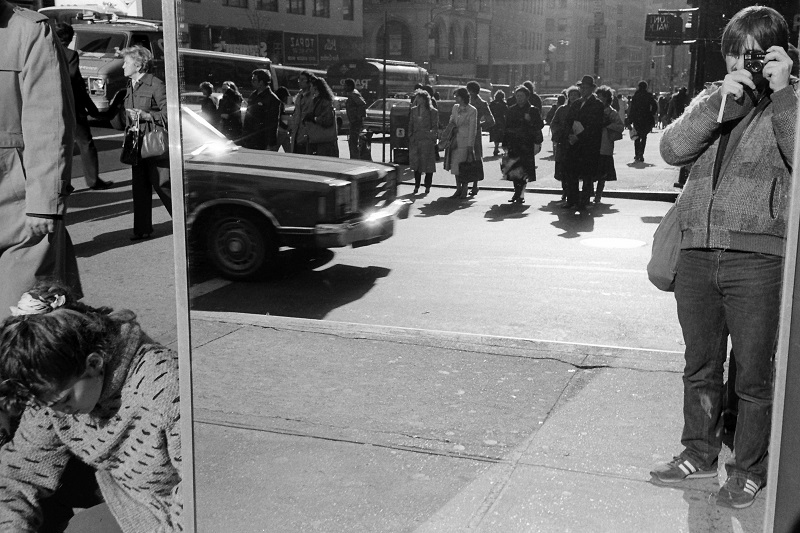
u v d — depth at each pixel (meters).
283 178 4.39
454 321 5.07
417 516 2.58
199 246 3.08
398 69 10.35
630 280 6.28
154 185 7.59
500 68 10.17
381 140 9.74
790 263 1.81
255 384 3.19
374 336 4.17
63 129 3.11
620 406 3.38
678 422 3.22
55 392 1.84
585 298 5.74
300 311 4.61
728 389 2.88
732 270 2.52
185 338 2.07
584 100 9.33
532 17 9.16
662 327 5.07
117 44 14.50
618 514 2.57
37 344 1.80
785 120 2.37
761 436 2.54
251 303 4.26
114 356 1.98
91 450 2.08
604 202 10.30
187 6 2.26
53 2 16.67
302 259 4.93
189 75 2.35
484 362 3.90
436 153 10.59
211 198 3.55
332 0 4.82
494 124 10.31
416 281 6.03
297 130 5.37
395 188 5.55
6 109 3.10
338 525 2.53
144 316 5.33
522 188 10.28
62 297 1.98
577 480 2.77
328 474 2.74
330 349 3.83
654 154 11.69
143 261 6.84
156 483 2.11
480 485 2.74
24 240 3.16
